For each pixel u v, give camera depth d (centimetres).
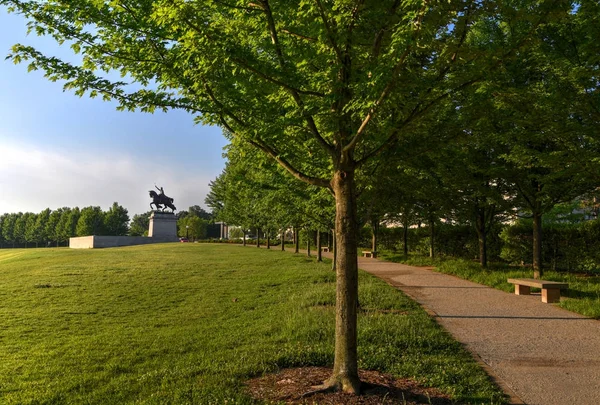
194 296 1364
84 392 579
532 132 998
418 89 501
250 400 466
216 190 4666
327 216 1723
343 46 466
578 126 907
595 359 623
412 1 381
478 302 1075
